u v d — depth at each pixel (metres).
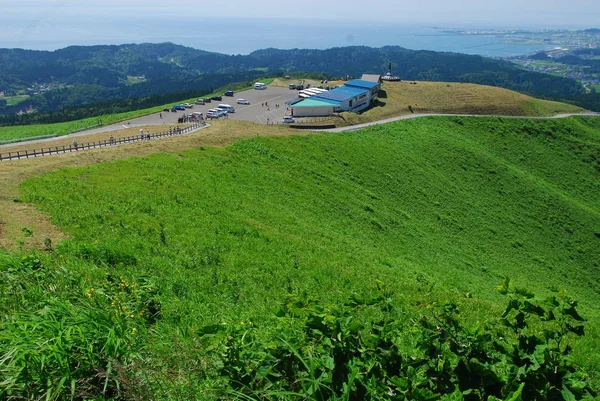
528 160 77.56
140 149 43.62
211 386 7.76
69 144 51.41
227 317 13.58
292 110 80.69
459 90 106.62
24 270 12.92
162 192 31.20
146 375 7.66
